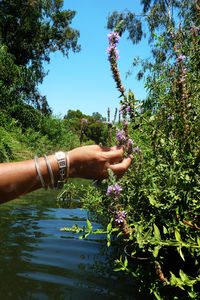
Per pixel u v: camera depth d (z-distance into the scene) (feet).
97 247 6.41
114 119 5.46
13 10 62.03
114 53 3.69
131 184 5.06
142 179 4.72
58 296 4.17
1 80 34.47
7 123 31.55
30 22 65.36
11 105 36.37
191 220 3.62
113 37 3.68
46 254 5.85
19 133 31.81
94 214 8.99
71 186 9.50
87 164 2.99
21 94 38.75
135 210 4.89
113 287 4.47
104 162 3.09
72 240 6.86
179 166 3.65
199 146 3.64
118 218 3.49
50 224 8.25
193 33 5.18
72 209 10.63
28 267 5.18
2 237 6.81
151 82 5.50
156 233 3.14
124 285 4.54
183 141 3.88
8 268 5.09
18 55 66.80
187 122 3.86
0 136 24.40
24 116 37.96
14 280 4.64
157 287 3.40
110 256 5.86
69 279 4.74
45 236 7.09
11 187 2.66
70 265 5.33
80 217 9.36
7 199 2.71
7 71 35.60
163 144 4.16
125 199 4.66
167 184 3.83
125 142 3.60
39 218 8.94
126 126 3.70
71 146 40.50
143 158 4.97
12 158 22.95
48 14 74.33
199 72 4.69
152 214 4.49
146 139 5.15
